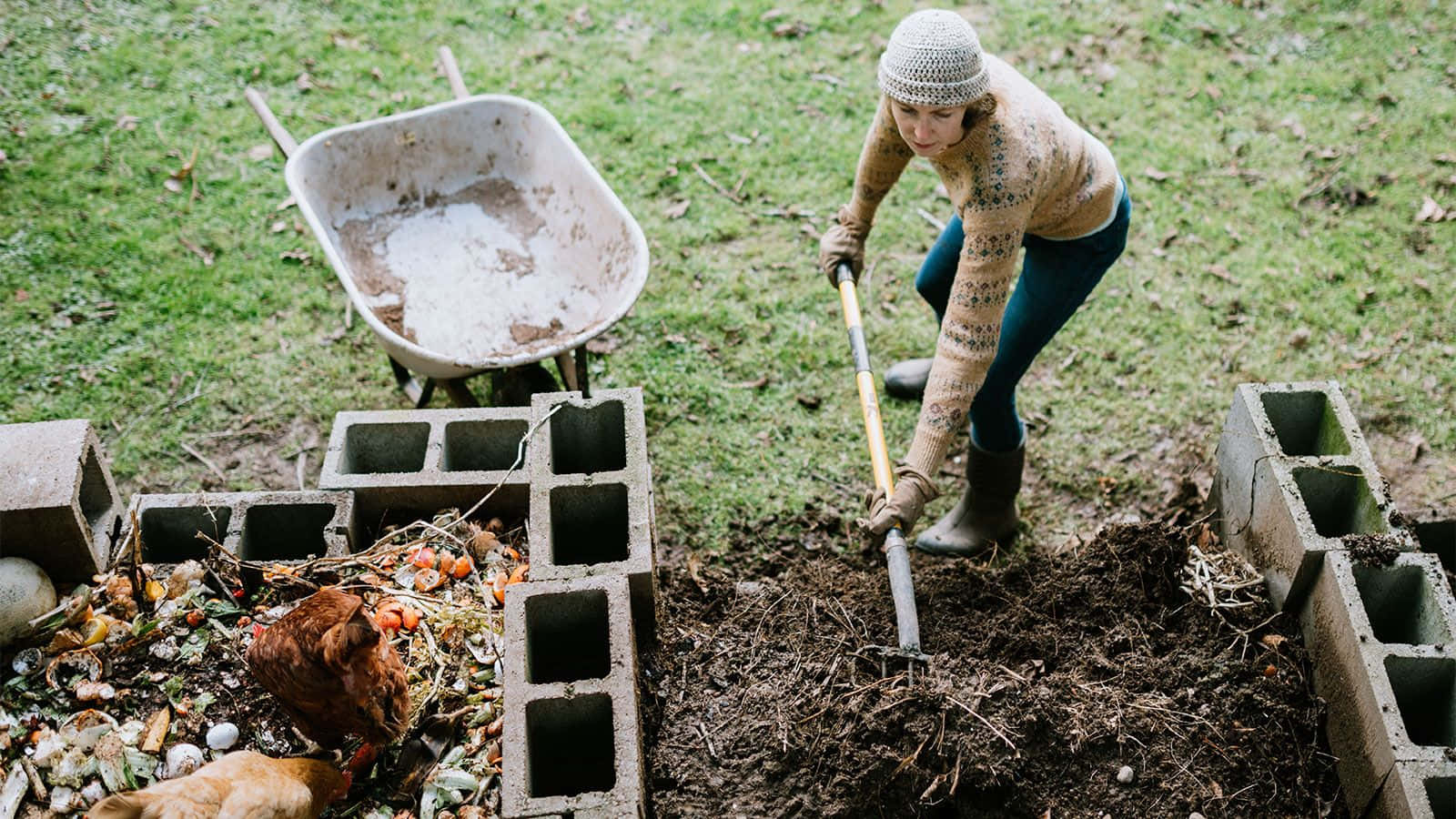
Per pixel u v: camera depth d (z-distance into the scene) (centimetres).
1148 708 316
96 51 618
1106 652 340
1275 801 306
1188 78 629
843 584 377
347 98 600
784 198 554
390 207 450
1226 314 502
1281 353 486
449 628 323
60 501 312
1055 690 319
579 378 398
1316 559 325
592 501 329
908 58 267
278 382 466
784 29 653
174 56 619
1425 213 549
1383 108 612
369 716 273
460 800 290
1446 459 448
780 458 446
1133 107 609
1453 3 676
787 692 319
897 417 463
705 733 311
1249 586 348
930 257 382
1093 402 468
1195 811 301
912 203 555
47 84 596
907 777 296
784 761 302
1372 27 664
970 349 294
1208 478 441
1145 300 508
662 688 322
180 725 302
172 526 343
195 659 313
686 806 297
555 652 315
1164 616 349
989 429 380
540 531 312
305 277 510
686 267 519
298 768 274
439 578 336
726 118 597
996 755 298
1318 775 313
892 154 347
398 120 435
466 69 621
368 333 489
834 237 389
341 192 439
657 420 457
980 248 286
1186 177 568
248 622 323
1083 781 305
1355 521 348
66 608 316
